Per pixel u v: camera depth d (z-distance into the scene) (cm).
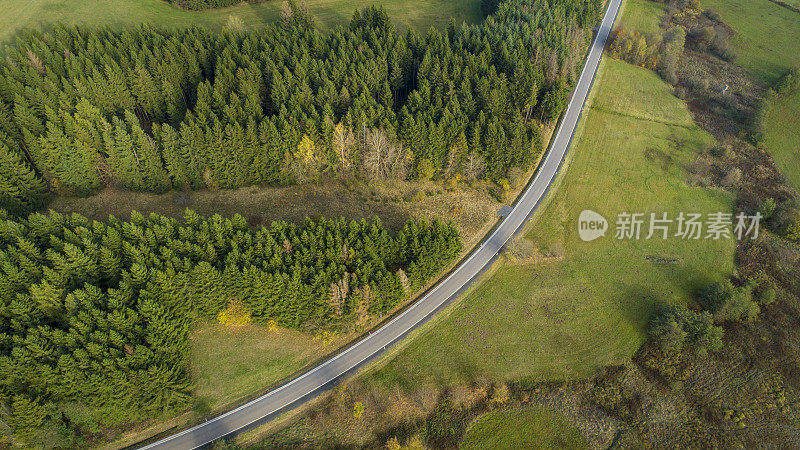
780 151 11338
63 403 6300
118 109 9731
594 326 8206
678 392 7556
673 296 8638
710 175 10631
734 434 7112
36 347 6131
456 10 14525
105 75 9925
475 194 9806
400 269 7488
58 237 7425
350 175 9762
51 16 12775
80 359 6219
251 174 9381
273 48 11125
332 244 7556
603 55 13288
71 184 8906
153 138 9844
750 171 10769
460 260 8856
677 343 7844
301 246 7419
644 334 8181
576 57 11719
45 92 9525
